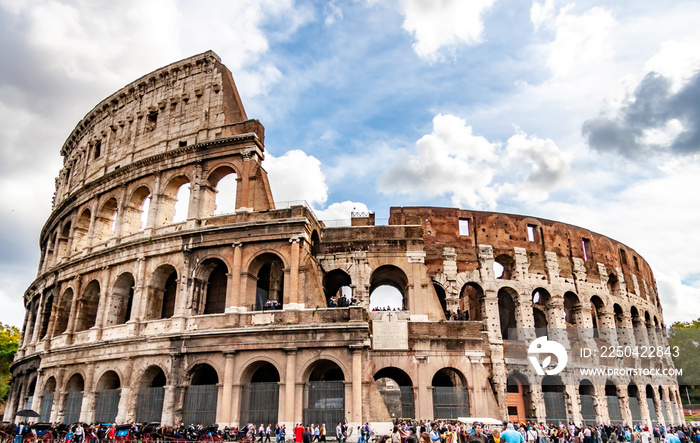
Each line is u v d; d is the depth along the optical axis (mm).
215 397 51719
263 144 62594
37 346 70812
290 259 54344
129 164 66688
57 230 79562
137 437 46906
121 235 64812
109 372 58531
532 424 58156
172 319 55594
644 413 72500
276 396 51031
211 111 65000
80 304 65875
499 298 73562
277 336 51656
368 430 45594
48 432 47469
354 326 50438
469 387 55156
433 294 59156
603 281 76625
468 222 70875
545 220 74125
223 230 56562
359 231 62656
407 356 56000
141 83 71688
